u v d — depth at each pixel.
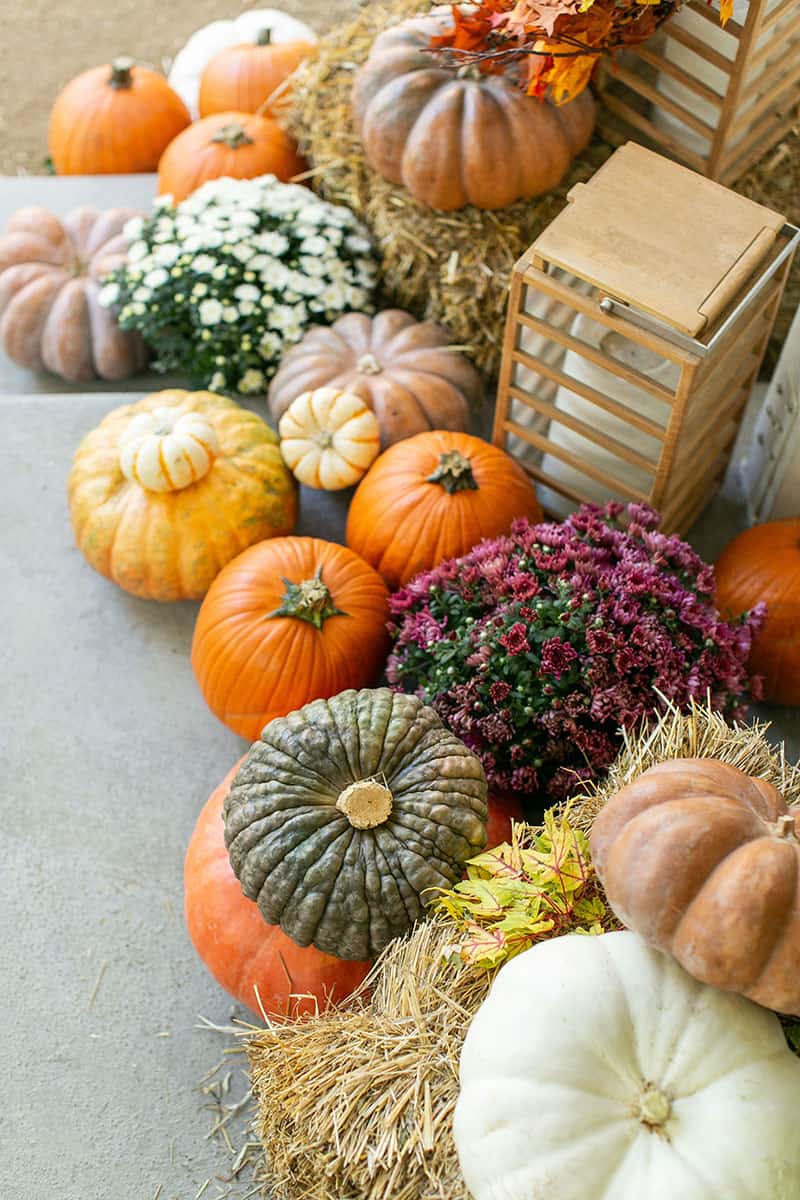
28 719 2.57
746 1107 1.47
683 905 1.50
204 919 2.09
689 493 2.61
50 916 2.33
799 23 2.27
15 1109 2.12
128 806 2.46
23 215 3.16
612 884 1.57
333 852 1.87
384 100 2.59
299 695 2.32
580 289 2.16
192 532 2.51
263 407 3.01
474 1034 1.60
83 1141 2.09
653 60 2.37
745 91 2.34
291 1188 1.84
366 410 2.60
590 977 1.55
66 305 3.05
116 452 2.58
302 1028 1.85
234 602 2.34
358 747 1.92
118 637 2.68
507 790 2.21
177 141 3.25
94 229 3.16
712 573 2.46
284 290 2.89
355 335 2.80
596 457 2.48
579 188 2.20
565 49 2.23
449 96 2.53
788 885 1.46
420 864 1.86
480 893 1.78
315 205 2.97
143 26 4.27
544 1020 1.53
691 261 2.11
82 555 2.77
